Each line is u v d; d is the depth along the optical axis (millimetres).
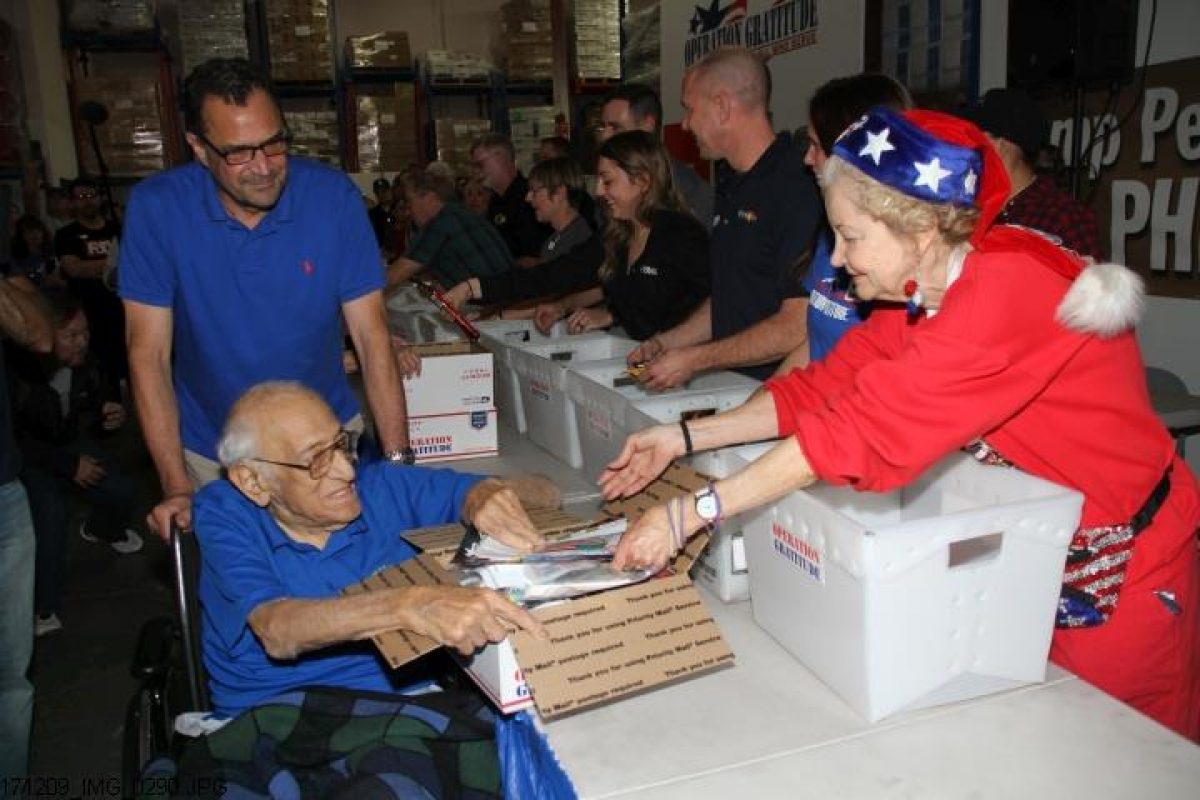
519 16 8938
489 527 1563
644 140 2879
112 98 8344
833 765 1165
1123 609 1371
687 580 1353
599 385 2135
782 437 1598
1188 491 1409
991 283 1177
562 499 2016
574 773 1167
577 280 3391
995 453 1359
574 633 1260
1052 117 3641
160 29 8523
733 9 5113
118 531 4164
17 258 6047
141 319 1973
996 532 1225
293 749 1387
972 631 1257
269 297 1986
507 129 9094
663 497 1489
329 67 8750
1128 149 3359
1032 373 1210
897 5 4074
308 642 1397
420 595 1292
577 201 4184
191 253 1933
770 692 1331
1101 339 1247
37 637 3449
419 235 4180
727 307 2492
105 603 3754
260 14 8695
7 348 3551
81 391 3990
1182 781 1111
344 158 9055
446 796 1359
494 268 4121
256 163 1754
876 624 1204
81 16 8297
